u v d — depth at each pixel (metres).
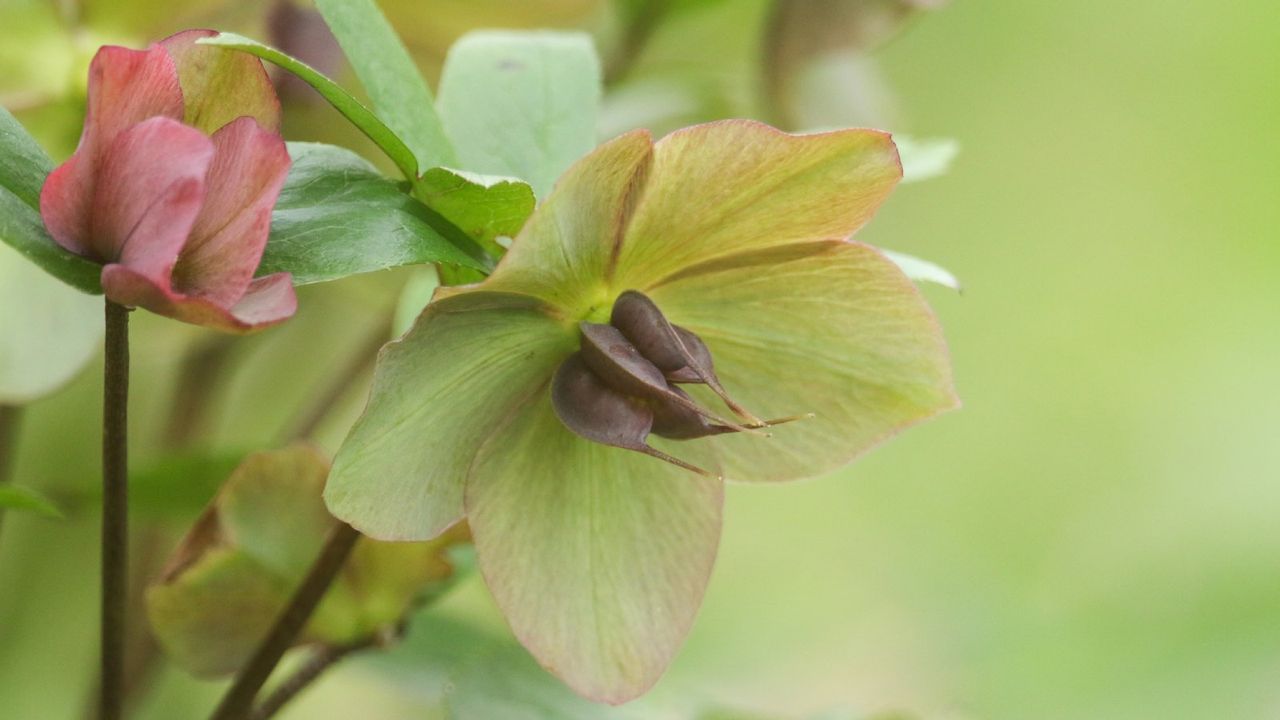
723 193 0.50
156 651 0.64
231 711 0.53
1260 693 0.96
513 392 0.51
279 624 0.53
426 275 0.59
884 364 0.52
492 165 0.53
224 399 0.70
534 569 0.51
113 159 0.48
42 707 0.75
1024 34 1.18
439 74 0.64
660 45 0.69
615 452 0.52
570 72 0.54
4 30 0.58
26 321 0.54
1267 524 1.15
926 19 1.14
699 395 0.53
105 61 0.48
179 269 0.48
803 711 0.68
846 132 0.49
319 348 0.78
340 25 0.51
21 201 0.49
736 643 0.91
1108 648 0.98
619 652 0.52
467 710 0.58
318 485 0.55
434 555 0.55
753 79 0.68
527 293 0.50
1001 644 0.98
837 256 0.51
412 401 0.50
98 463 0.72
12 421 0.60
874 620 1.04
